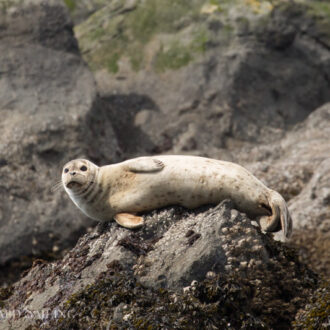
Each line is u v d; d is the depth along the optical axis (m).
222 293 19.58
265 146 43.91
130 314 19.00
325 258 31.89
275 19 49.62
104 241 22.25
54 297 21.22
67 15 44.56
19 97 40.22
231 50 48.34
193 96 46.53
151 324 18.62
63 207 36.72
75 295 20.09
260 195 21.42
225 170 21.64
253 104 47.03
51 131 38.81
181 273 19.88
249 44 48.66
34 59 42.41
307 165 38.84
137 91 47.62
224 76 47.16
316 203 34.03
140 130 45.31
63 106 40.41
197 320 19.08
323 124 45.28
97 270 21.02
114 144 41.56
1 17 43.38
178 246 20.69
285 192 37.47
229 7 50.59
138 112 46.41
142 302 19.36
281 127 46.59
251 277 20.47
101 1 56.91
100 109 41.97
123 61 49.69
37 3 44.22
